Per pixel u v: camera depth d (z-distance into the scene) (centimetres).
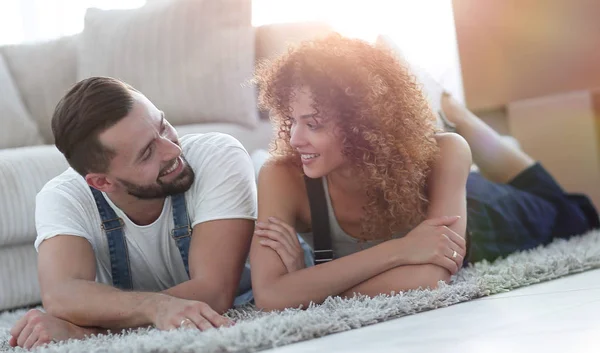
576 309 122
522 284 164
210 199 169
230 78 284
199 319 140
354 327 130
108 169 161
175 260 176
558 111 327
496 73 331
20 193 232
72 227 167
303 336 124
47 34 384
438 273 157
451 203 168
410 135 165
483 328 114
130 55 294
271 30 295
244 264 173
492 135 254
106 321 153
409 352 101
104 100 159
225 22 289
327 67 156
